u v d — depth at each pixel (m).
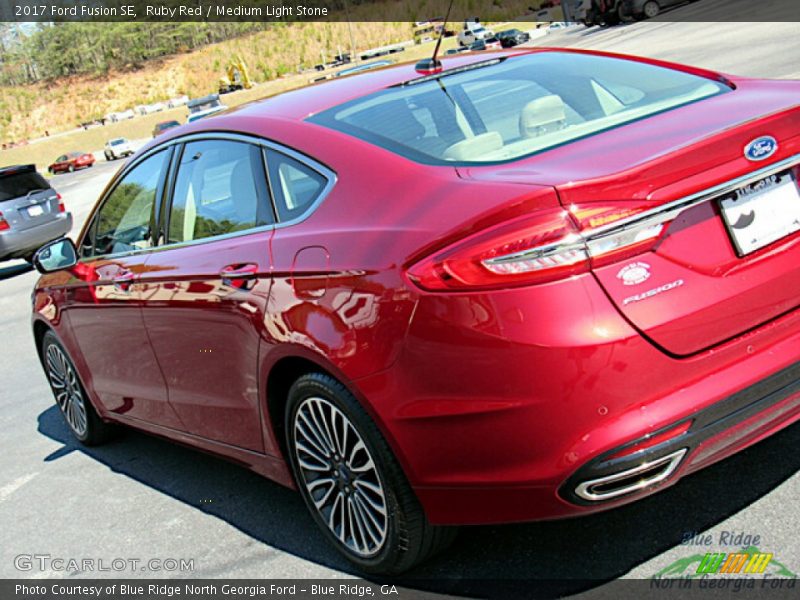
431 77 3.35
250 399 3.22
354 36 139.75
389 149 2.83
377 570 2.91
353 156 2.86
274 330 2.88
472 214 2.32
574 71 3.28
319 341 2.68
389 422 2.53
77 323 4.45
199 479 4.15
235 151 3.34
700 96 2.95
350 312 2.59
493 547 2.91
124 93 151.75
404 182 2.66
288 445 3.12
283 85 114.12
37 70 160.38
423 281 2.37
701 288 2.34
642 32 30.11
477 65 3.44
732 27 20.75
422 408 2.43
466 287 2.29
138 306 3.78
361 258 2.58
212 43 160.88
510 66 3.40
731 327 2.38
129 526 3.80
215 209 3.41
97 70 159.75
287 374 3.05
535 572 2.73
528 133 2.79
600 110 2.93
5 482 4.70
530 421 2.28
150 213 3.87
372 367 2.53
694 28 24.30
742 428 2.42
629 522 2.88
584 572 2.67
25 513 4.22
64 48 159.88
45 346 5.04
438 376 2.37
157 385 3.93
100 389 4.55
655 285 2.29
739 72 12.20
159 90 151.00
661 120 2.69
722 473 3.04
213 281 3.22
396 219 2.57
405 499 2.65
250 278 3.03
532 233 2.22
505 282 2.25
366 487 2.79
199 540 3.51
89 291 4.21
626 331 2.24
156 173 3.88
